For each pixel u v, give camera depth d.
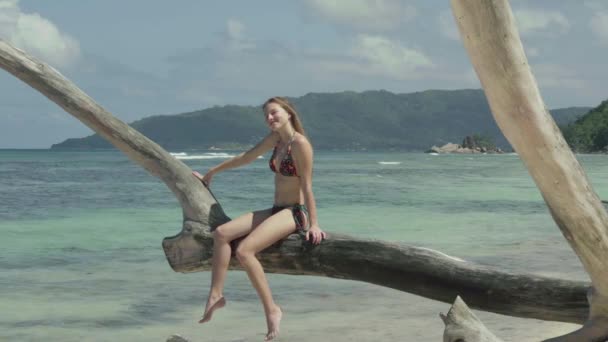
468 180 39.03
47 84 4.38
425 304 7.18
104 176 40.66
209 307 4.30
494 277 4.04
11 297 7.43
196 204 4.52
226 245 4.33
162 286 8.09
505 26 2.57
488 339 3.53
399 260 4.18
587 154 164.62
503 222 15.70
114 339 5.84
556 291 3.89
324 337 5.88
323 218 16.56
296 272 4.44
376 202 21.75
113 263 9.74
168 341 4.54
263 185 31.84
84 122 4.48
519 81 2.69
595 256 3.18
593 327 3.62
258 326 6.29
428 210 18.94
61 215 17.05
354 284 8.20
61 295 7.54
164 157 4.54
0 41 4.32
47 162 73.44
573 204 3.04
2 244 11.69
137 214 17.44
